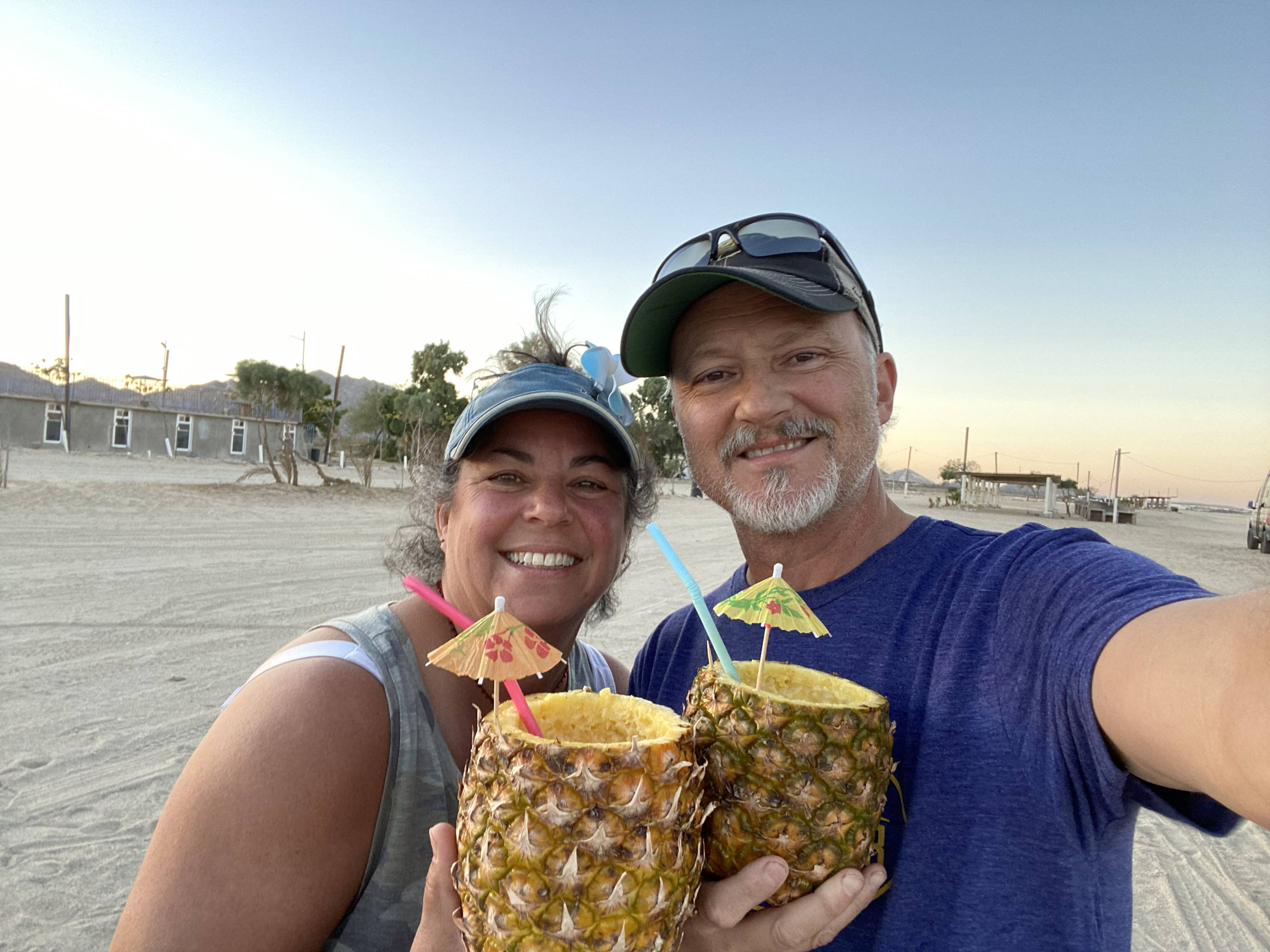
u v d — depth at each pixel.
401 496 7.29
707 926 0.40
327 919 0.50
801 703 0.40
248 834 0.47
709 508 9.83
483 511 0.59
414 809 0.52
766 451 0.57
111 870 1.17
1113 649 0.40
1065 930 0.43
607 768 0.36
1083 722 0.42
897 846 0.47
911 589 0.53
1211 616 0.36
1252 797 0.33
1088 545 0.47
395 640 0.55
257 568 3.43
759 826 0.40
